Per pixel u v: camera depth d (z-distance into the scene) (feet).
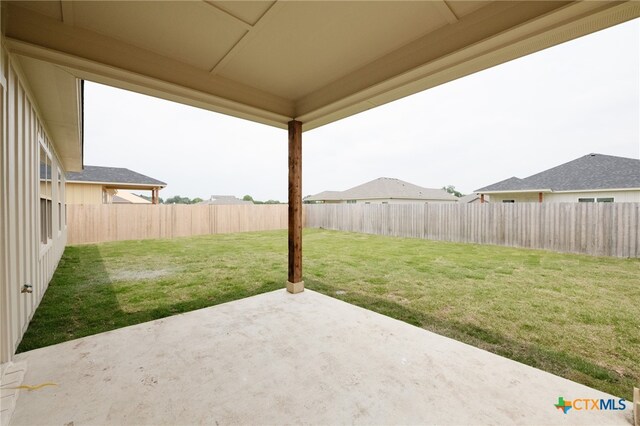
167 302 12.32
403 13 6.62
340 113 11.60
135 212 35.32
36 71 8.38
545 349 8.19
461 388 6.17
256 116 11.94
